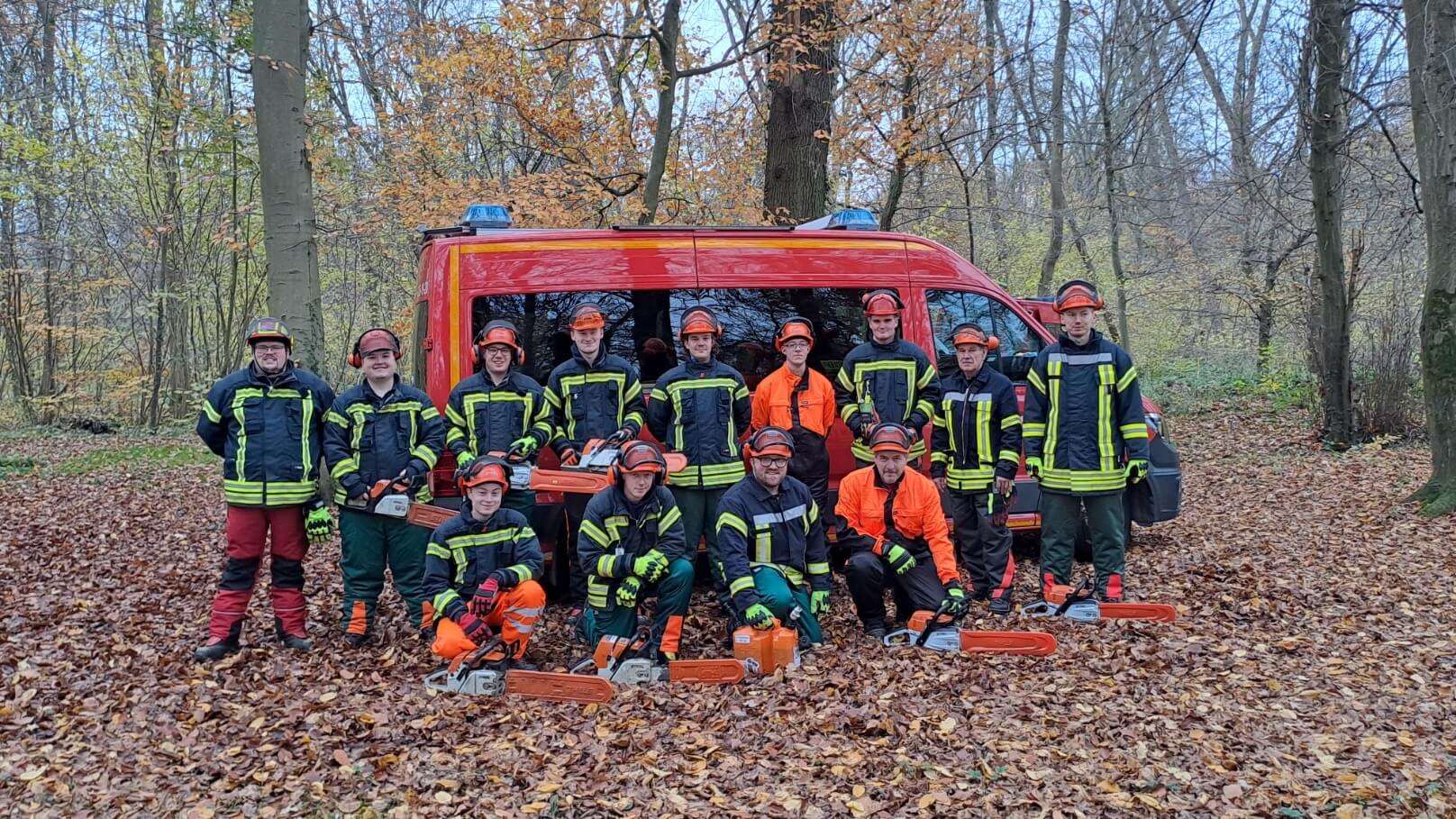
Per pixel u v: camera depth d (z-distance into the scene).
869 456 5.43
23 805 3.28
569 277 5.86
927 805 3.27
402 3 18.03
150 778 3.48
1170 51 15.35
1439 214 7.95
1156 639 4.96
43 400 20.62
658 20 12.20
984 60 13.55
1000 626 5.21
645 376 5.90
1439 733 3.81
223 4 14.71
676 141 14.17
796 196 10.79
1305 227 16.84
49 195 19.33
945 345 6.38
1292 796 3.33
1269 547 7.10
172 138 17.94
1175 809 3.25
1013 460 5.34
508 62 12.17
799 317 5.66
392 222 17.73
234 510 4.78
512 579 4.48
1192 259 20.20
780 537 4.76
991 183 21.78
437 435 5.11
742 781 3.49
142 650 4.89
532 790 3.44
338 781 3.49
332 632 5.30
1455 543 6.86
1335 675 4.45
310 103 17.11
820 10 10.59
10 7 18.52
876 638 5.03
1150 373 20.05
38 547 7.46
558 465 5.72
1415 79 8.20
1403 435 12.03
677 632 4.72
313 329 9.00
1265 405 15.83
